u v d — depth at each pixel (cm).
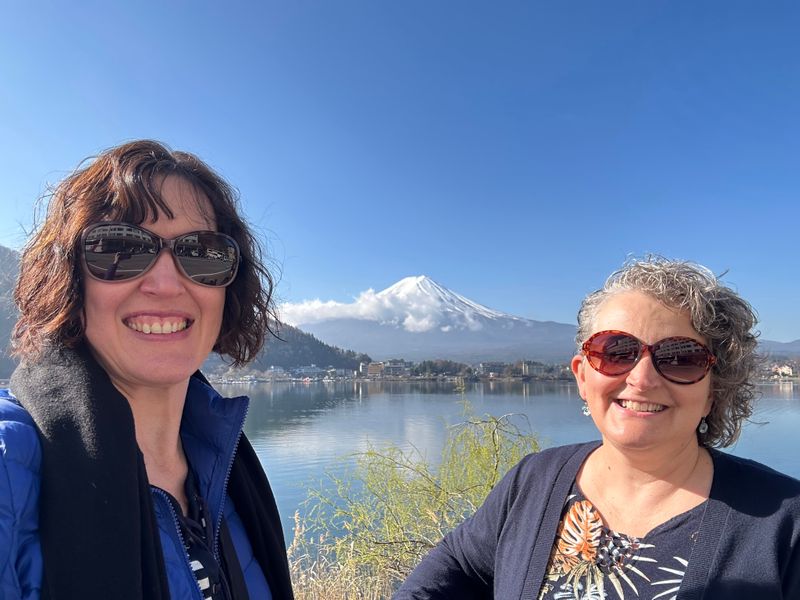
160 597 46
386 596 181
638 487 64
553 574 64
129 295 52
